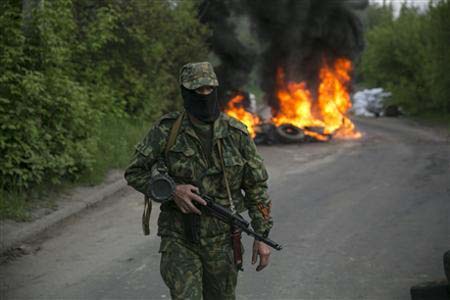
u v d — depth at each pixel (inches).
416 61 1195.3
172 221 128.2
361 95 1437.0
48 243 271.3
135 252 255.9
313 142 746.8
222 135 126.1
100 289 211.8
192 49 666.2
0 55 334.6
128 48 573.0
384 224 299.4
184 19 681.6
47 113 353.1
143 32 563.2
